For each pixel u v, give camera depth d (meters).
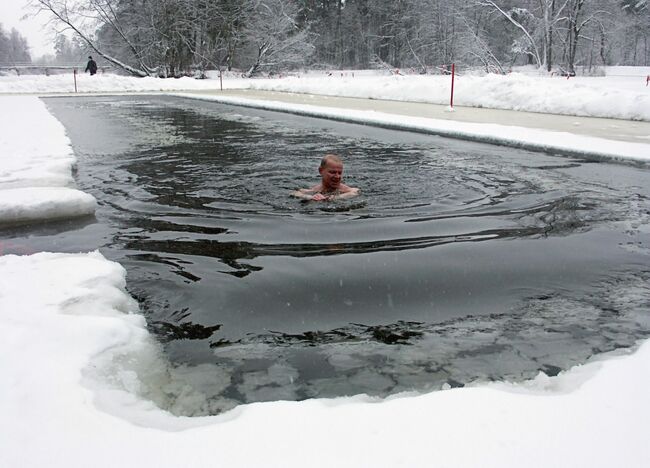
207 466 1.24
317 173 5.61
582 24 30.86
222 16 37.00
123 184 5.15
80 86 23.48
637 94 10.10
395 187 4.88
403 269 2.92
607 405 1.49
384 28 53.09
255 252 3.20
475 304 2.51
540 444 1.31
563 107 11.02
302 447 1.32
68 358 1.80
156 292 2.65
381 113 10.91
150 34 35.16
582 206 4.28
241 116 12.11
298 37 38.66
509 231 3.62
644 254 3.21
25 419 1.42
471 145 7.36
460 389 1.61
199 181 5.25
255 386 1.85
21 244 3.51
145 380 1.84
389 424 1.42
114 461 1.26
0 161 5.80
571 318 2.37
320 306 2.49
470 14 38.78
